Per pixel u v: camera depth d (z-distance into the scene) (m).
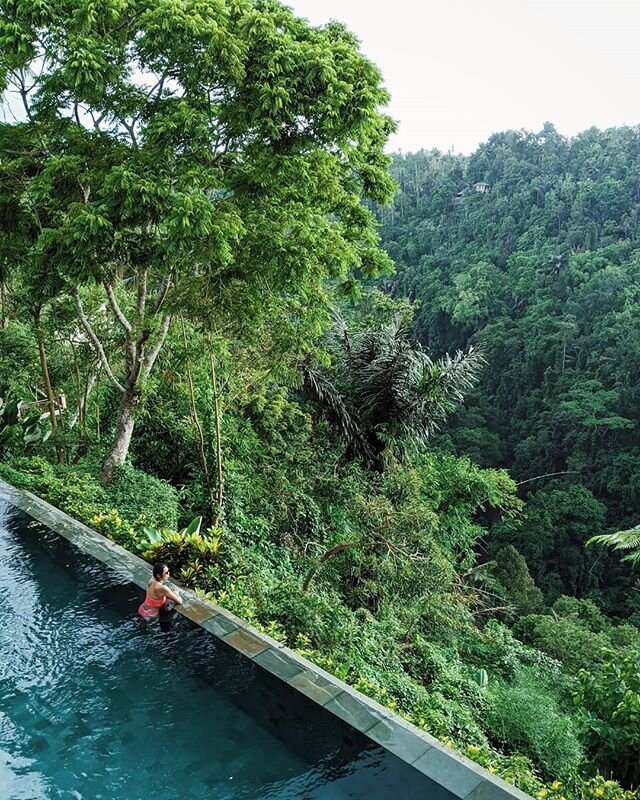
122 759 3.96
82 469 10.48
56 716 4.34
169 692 4.54
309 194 8.08
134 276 10.87
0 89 7.59
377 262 10.52
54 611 5.59
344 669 5.41
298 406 14.02
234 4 6.99
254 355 11.09
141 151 6.94
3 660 4.90
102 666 4.86
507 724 7.65
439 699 6.92
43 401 13.44
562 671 12.27
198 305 8.09
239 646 5.05
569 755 7.10
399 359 13.27
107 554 6.68
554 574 28.16
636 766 4.34
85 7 6.22
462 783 3.62
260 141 7.50
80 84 6.55
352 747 3.95
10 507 7.86
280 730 4.15
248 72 6.84
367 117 7.04
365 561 9.72
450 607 9.89
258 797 3.63
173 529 8.74
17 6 6.29
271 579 8.10
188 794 3.68
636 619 24.09
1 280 9.98
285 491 11.79
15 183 8.56
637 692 4.70
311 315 9.40
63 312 10.68
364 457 13.98
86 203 7.05
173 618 5.48
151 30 6.30
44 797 3.68
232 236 6.68
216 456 11.70
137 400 10.27
